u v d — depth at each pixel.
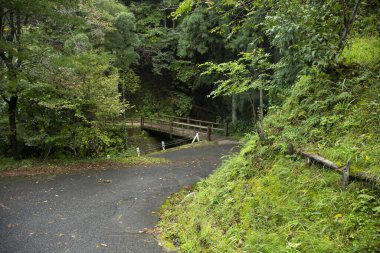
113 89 11.85
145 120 20.42
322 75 5.48
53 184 8.00
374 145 3.85
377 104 4.40
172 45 21.75
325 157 4.12
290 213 3.64
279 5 4.02
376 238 2.74
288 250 3.06
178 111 22.39
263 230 3.62
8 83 9.34
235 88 5.45
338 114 4.85
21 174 9.01
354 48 5.70
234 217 4.29
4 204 6.41
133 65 22.11
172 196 6.99
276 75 6.53
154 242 4.61
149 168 9.98
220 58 16.70
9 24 10.39
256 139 5.96
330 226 3.12
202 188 6.25
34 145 10.78
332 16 3.81
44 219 5.59
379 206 3.01
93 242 4.63
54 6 9.81
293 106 6.01
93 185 7.93
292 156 4.71
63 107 10.40
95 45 16.09
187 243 4.29
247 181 5.00
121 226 5.29
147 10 23.00
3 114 11.38
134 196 7.03
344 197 3.36
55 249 4.42
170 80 23.75
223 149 13.25
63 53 10.41
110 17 15.97
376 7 4.77
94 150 12.61
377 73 5.02
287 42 3.86
